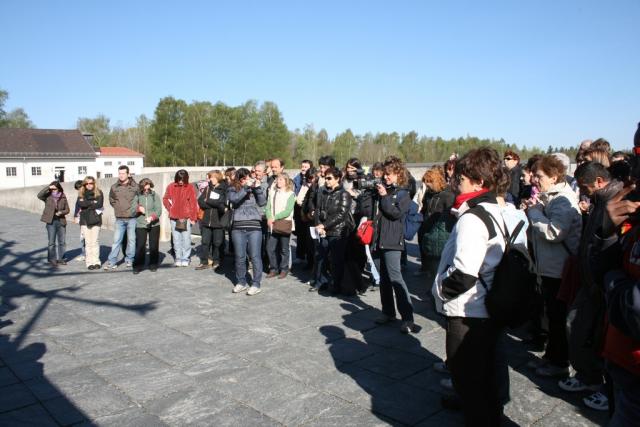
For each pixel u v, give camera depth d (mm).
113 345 4746
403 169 4883
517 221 2791
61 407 3500
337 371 4090
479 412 2705
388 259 4992
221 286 7203
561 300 3686
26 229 15188
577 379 3650
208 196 8406
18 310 5980
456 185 2947
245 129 66188
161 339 4902
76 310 5973
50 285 7332
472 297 2672
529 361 4242
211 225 8359
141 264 8281
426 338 4867
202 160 64938
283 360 4324
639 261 1875
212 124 65625
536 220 3859
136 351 4582
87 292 6879
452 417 3332
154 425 3250
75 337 4984
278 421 3291
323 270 6828
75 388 3803
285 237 7648
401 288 4984
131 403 3561
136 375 4035
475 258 2600
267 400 3586
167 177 11898
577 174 3488
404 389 3756
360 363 4250
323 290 6844
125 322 5477
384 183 4938
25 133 59000
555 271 3838
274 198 7609
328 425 3234
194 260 9391
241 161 66750
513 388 3732
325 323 5371
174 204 8703
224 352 4531
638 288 1757
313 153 78438
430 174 6137
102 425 3252
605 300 2117
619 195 2137
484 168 2807
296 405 3508
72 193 17781
